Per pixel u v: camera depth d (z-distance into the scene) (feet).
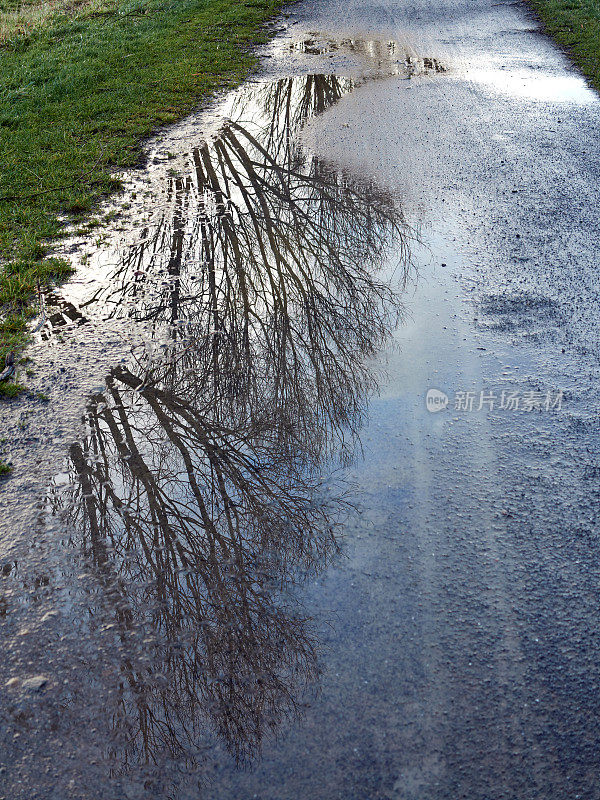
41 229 26.30
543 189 28.30
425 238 24.88
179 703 11.05
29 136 35.24
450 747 10.30
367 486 14.98
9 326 20.59
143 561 13.41
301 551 13.56
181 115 37.91
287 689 11.15
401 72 44.24
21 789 10.09
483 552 13.32
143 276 23.24
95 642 11.97
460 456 15.58
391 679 11.23
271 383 18.31
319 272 23.21
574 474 14.96
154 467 15.69
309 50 49.19
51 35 54.54
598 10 54.39
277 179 30.04
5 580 13.06
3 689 11.32
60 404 17.58
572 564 12.99
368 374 18.35
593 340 19.07
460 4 60.34
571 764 10.06
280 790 9.91
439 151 32.35
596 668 11.25
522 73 43.21
